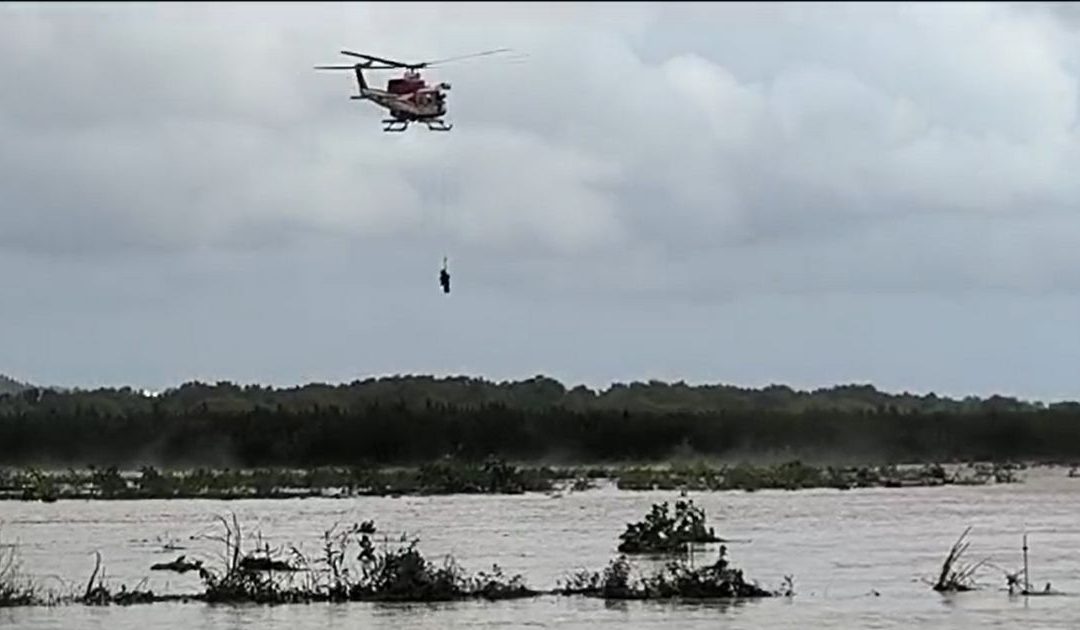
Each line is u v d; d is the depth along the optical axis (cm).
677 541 7362
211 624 4719
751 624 4716
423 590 5366
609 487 14788
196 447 16562
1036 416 16512
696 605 5197
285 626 4669
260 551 6562
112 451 15988
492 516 10075
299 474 15425
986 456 16675
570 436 17538
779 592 5572
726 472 15850
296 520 9612
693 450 17750
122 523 9394
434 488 14000
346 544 6334
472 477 14238
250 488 13812
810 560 6919
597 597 5406
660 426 17888
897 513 10469
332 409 17325
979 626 4672
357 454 16662
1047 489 14088
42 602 5259
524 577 6059
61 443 16212
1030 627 4650
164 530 8738
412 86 7312
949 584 5759
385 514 10362
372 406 17362
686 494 13025
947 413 17425
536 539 8075
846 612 5019
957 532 8619
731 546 7688
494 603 5247
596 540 8012
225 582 5397
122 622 4762
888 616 4909
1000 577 6134
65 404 16788
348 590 5359
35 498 12600
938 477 15738
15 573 5938
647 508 11088
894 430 17500
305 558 6556
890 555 7162
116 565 6675
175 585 5859
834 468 16500
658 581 5512
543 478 15238
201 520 9669
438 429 17050
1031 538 8169
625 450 17412
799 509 10981
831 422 17888
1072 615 4941
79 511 10812
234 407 17300
